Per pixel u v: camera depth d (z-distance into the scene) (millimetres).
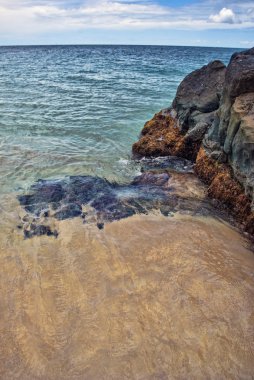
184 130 8875
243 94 6207
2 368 3266
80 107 14453
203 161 7227
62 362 3328
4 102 14938
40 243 5035
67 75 28062
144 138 9180
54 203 6184
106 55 67062
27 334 3592
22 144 9508
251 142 5332
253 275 4531
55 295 4082
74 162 8367
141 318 3803
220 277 4457
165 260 4738
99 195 6527
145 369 3289
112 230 5410
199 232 5441
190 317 3838
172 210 6066
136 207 6125
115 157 8859
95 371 3258
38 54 70188
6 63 41938
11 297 4043
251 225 5426
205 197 6527
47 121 12016
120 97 17172
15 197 6383
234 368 3328
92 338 3561
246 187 5598
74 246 4984
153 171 7793
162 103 15781
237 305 4023
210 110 8547
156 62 46781
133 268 4559
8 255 4754
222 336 3631
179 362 3361
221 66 9016
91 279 4344
